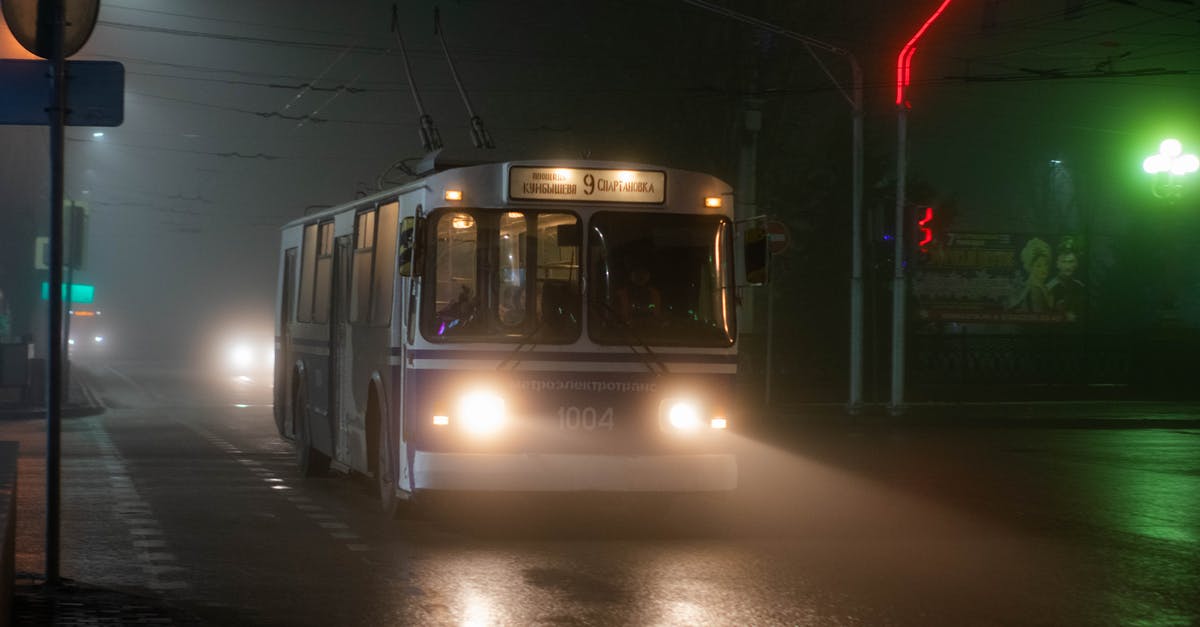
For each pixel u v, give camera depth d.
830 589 12.21
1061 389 54.03
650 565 13.56
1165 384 56.69
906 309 53.44
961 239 54.12
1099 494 20.86
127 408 45.62
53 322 11.20
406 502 17.00
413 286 15.91
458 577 12.79
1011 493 20.95
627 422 15.70
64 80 11.00
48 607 10.59
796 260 52.41
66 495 19.53
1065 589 12.31
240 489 20.72
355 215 19.66
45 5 10.96
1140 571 13.36
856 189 42.81
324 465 22.61
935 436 35.25
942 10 40.75
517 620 10.76
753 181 46.41
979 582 12.63
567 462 15.48
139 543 14.84
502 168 15.85
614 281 15.85
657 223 16.08
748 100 46.12
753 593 11.98
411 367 15.84
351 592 11.97
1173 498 20.31
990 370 54.50
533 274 15.76
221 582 12.42
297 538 15.41
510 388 15.53
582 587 12.27
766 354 46.88
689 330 15.95
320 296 21.92
